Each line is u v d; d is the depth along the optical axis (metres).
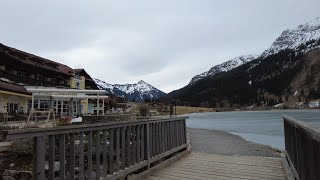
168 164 8.46
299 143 5.62
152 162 7.66
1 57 34.72
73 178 4.81
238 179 6.98
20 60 37.31
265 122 44.94
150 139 7.64
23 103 32.53
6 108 29.02
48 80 44.78
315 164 3.96
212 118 65.62
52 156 4.45
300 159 5.52
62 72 47.00
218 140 16.81
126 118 19.28
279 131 27.55
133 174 7.08
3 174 8.04
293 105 159.12
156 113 42.47
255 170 7.84
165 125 8.80
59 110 34.81
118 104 63.84
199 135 20.09
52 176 4.44
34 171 4.14
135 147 6.93
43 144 4.26
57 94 25.66
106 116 18.78
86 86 58.25
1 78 32.59
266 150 12.70
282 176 7.25
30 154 9.38
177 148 9.62
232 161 8.99
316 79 183.12
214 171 7.75
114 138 6.49
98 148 5.50
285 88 190.88
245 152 12.05
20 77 37.06
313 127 4.22
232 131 27.50
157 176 7.25
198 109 137.00
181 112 116.12
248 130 28.78
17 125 17.41
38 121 20.94
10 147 9.41
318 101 155.88
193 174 7.44
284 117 9.12
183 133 10.65
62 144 4.64
